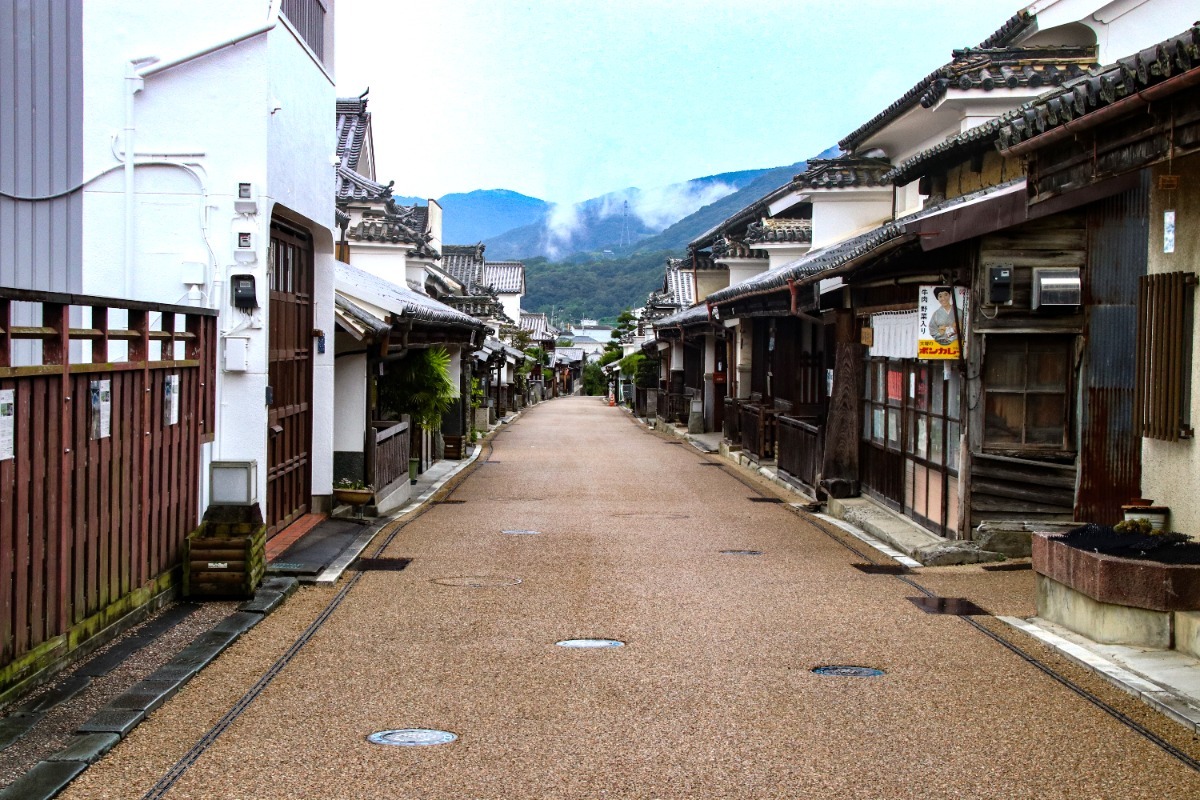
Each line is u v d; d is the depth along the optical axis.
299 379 12.06
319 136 12.02
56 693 5.61
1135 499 8.59
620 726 5.42
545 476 20.09
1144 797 4.56
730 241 29.12
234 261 9.54
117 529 6.79
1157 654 6.66
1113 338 9.94
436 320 16.08
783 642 7.20
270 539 10.65
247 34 9.37
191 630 7.09
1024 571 9.80
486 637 7.28
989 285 9.96
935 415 11.43
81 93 9.45
